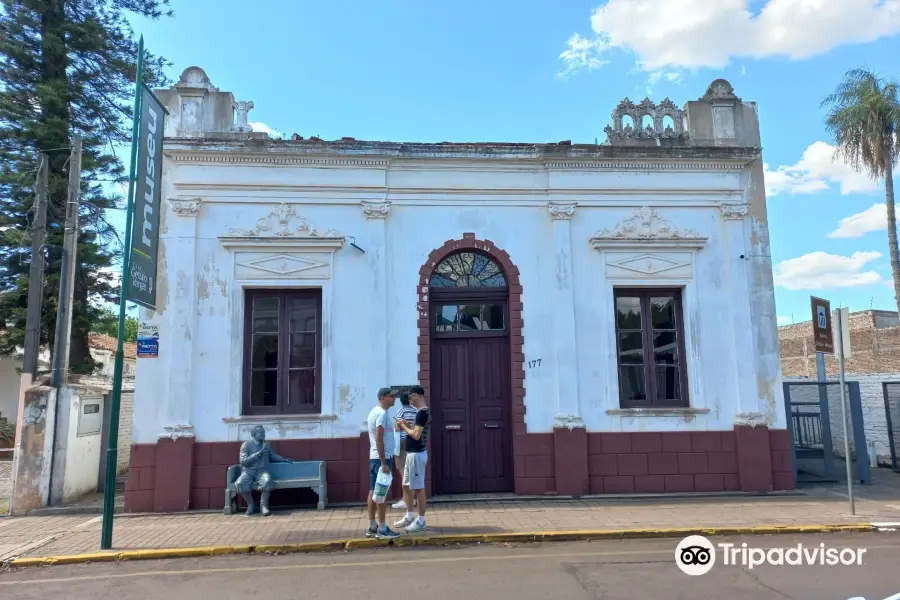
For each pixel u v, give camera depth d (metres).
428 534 7.48
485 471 10.12
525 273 10.40
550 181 10.61
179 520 8.65
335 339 9.93
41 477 9.69
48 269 15.75
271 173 10.23
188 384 9.55
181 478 9.33
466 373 10.30
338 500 9.57
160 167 8.64
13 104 15.73
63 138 16.05
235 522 8.43
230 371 9.72
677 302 10.73
